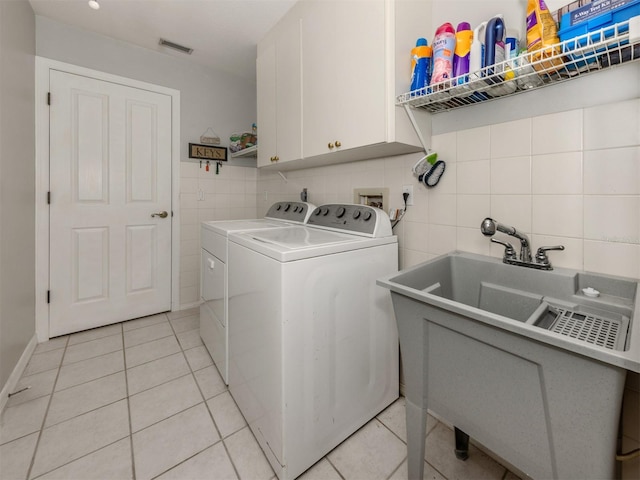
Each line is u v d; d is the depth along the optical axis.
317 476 1.13
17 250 1.71
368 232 1.37
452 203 1.31
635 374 0.87
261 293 1.16
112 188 2.34
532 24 0.92
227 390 1.61
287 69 1.77
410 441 0.97
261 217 2.99
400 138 1.21
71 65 2.12
